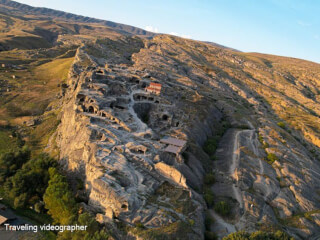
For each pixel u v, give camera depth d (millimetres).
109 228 48562
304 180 87750
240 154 92312
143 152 68250
